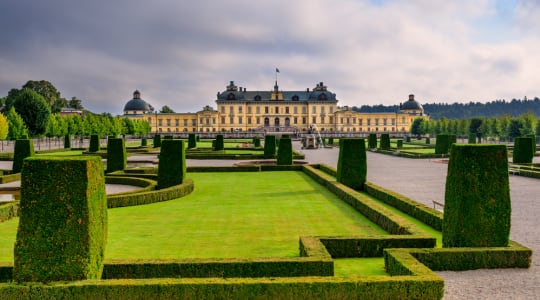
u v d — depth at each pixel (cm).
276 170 4075
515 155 4262
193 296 992
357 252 1389
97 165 1088
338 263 1334
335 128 16200
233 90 16250
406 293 1005
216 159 5434
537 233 1655
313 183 3167
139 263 1175
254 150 6881
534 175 3384
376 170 4047
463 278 1173
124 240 1606
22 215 1018
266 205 2297
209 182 3247
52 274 1013
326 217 1992
